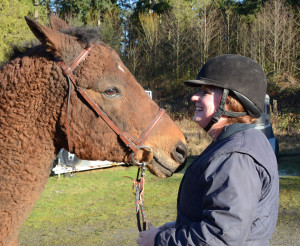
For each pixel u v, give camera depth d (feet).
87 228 17.56
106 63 6.70
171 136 7.18
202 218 4.62
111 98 6.72
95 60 6.66
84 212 20.49
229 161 4.38
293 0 104.99
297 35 96.12
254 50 96.17
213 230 4.12
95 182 28.58
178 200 5.29
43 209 21.18
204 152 5.06
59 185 27.63
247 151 4.45
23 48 7.30
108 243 15.24
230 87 4.87
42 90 6.64
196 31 106.11
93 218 19.26
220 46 104.17
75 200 23.20
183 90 101.86
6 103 6.62
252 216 4.21
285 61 95.09
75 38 6.82
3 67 7.00
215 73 5.00
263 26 95.91
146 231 5.04
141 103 6.98
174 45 110.01
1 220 6.36
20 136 6.57
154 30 113.60
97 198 23.70
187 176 4.97
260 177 4.48
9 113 6.58
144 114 6.97
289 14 97.30
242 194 4.16
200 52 103.09
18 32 52.39
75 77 6.59
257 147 4.60
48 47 6.55
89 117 6.66
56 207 21.58
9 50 7.39
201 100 5.22
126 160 6.96
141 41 116.67
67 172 30.91
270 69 96.73
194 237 4.27
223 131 4.98
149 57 112.98
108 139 6.77
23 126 6.61
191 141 49.47
